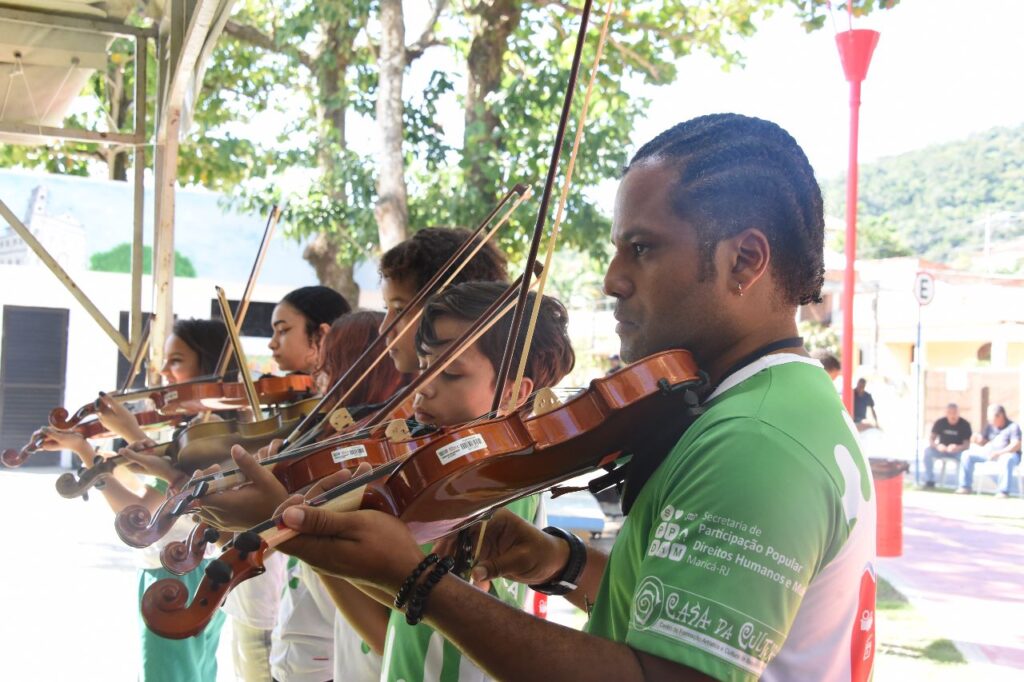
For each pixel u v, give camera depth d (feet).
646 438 4.51
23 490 34.14
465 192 29.25
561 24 31.89
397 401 7.27
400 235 28.12
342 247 31.22
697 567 3.55
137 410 13.58
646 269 4.30
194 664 11.23
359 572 3.76
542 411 4.56
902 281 58.49
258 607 10.19
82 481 8.59
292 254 41.42
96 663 15.97
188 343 13.33
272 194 33.55
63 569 22.77
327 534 3.71
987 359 61.77
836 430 3.93
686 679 3.46
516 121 29.89
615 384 4.34
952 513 35.24
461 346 6.15
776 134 4.38
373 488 4.31
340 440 6.25
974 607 20.22
